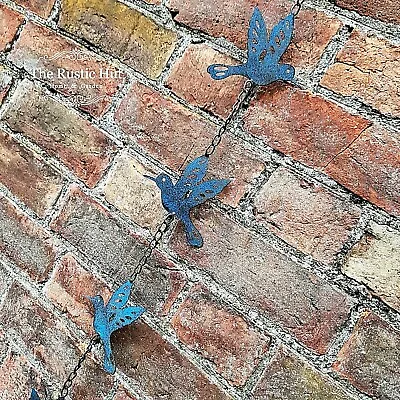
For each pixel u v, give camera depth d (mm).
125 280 532
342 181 432
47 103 579
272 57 444
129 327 522
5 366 616
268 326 459
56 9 572
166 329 506
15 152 602
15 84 602
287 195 454
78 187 562
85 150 556
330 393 431
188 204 482
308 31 444
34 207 590
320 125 440
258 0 469
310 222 444
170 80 510
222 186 473
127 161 534
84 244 559
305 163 447
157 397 508
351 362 424
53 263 578
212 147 486
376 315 417
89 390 551
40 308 586
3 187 611
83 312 557
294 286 449
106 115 544
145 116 523
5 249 610
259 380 461
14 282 606
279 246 457
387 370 412
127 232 534
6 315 614
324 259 438
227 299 479
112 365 510
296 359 446
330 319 434
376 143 419
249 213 469
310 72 443
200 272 492
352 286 427
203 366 487
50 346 580
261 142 466
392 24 413
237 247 475
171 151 510
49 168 579
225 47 484
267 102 462
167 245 511
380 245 417
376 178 419
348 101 429
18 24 599
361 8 424
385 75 415
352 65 428
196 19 496
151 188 521
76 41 562
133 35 528
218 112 486
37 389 590
